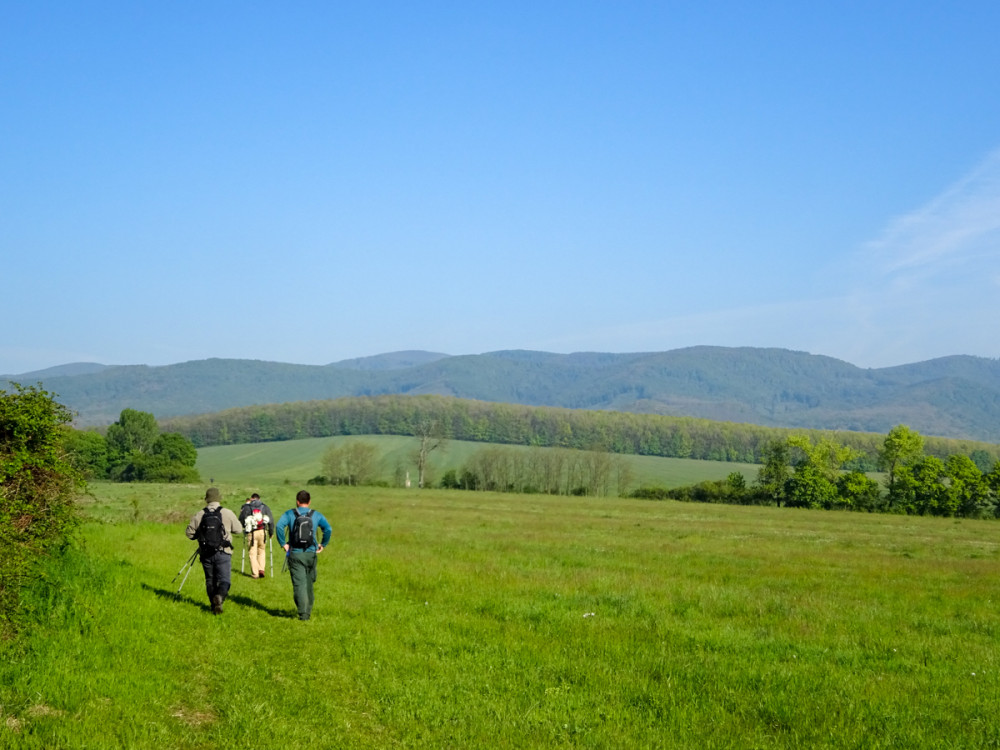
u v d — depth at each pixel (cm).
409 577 2044
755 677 1127
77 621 1167
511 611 1582
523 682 1073
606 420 16700
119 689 921
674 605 1738
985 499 9206
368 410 16675
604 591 1919
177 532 3080
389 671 1093
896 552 3603
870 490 9531
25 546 1140
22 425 1216
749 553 3206
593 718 927
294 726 844
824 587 2197
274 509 5166
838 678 1144
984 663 1282
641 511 6769
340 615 1497
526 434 16262
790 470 10012
